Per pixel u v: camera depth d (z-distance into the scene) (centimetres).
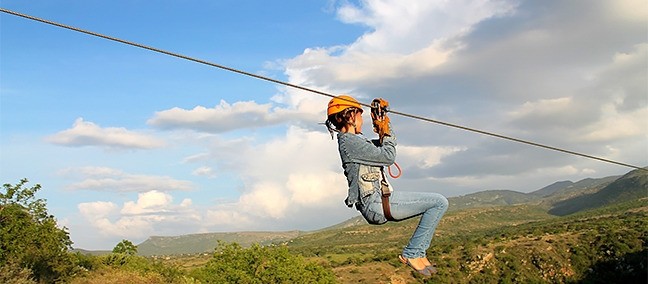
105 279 5347
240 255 6100
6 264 4072
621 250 11344
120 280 5438
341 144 707
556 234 13025
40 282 4400
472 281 10800
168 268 6412
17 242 4566
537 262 11456
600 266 11238
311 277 6209
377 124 723
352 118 725
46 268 4688
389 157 700
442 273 10888
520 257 11694
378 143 740
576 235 12625
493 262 11344
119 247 6800
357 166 699
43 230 4738
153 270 6209
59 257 4891
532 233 13762
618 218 16038
